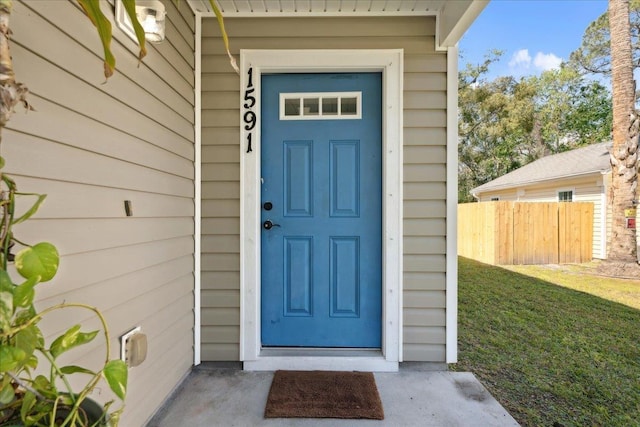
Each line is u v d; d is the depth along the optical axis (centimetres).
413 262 222
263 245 230
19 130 92
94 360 123
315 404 176
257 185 224
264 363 218
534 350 279
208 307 222
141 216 154
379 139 229
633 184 619
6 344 60
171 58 184
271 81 230
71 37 110
